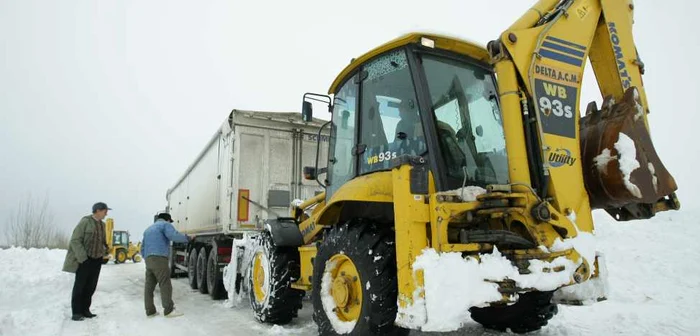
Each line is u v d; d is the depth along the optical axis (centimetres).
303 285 514
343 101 503
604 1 387
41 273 1093
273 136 875
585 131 369
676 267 870
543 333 482
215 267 820
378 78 433
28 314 620
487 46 354
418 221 324
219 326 568
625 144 338
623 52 383
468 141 399
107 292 937
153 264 640
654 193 335
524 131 341
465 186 372
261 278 591
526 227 319
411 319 310
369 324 346
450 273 305
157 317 634
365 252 362
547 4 374
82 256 620
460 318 300
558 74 353
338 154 503
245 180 834
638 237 1091
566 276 309
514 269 308
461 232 334
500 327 491
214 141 973
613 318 550
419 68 391
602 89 388
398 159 336
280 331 528
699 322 525
